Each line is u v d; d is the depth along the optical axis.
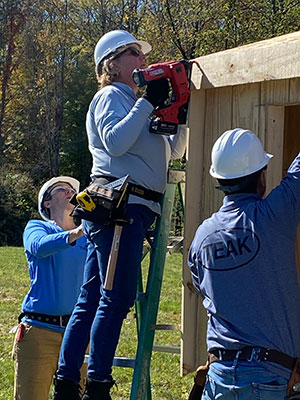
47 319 3.89
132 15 34.38
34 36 40.97
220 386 2.71
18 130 40.16
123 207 3.07
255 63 3.20
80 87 40.31
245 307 2.67
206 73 3.52
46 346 3.88
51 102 40.12
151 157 3.22
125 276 3.10
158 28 26.69
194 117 3.68
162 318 10.11
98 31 39.53
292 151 3.98
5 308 10.59
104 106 3.14
